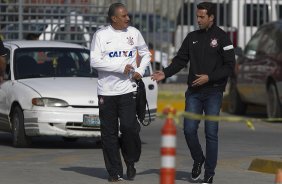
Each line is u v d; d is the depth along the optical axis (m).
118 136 31.14
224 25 68.12
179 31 67.50
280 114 54.66
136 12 67.69
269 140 46.62
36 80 42.34
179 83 68.12
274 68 54.28
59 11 65.56
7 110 42.56
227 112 64.44
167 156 19.03
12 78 42.91
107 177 32.00
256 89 57.25
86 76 43.44
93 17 66.12
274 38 55.69
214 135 29.77
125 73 30.00
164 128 19.11
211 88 29.80
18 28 65.12
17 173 32.88
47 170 33.84
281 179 19.83
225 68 29.72
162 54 67.12
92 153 39.97
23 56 43.75
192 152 30.66
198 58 29.89
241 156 38.81
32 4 65.00
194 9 66.88
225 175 32.81
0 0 65.94
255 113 64.00
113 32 30.34
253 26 68.75
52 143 44.56
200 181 31.08
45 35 65.62
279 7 69.31
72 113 40.12
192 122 30.14
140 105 30.50
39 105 40.34
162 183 19.02
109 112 30.34
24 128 41.22
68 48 44.66
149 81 43.72
